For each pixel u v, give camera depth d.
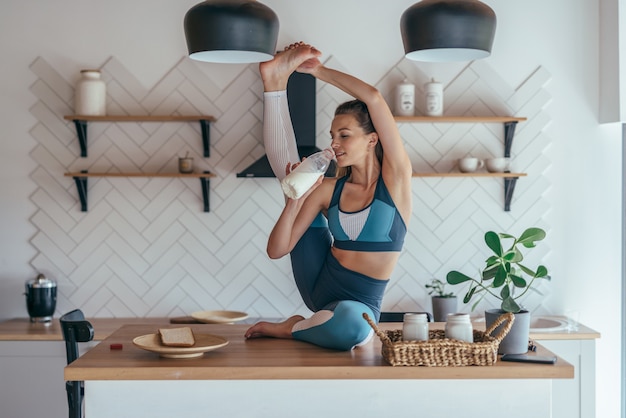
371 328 2.68
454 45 2.61
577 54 4.85
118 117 4.65
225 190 4.80
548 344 4.25
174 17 4.79
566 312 4.77
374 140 2.81
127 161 4.81
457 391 2.49
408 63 4.81
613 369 4.88
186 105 4.80
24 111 4.80
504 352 2.58
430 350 2.42
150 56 4.80
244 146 4.79
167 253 4.83
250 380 2.47
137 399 2.47
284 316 4.82
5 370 4.30
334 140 2.82
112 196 4.83
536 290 4.68
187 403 2.48
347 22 4.80
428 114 4.68
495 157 4.84
